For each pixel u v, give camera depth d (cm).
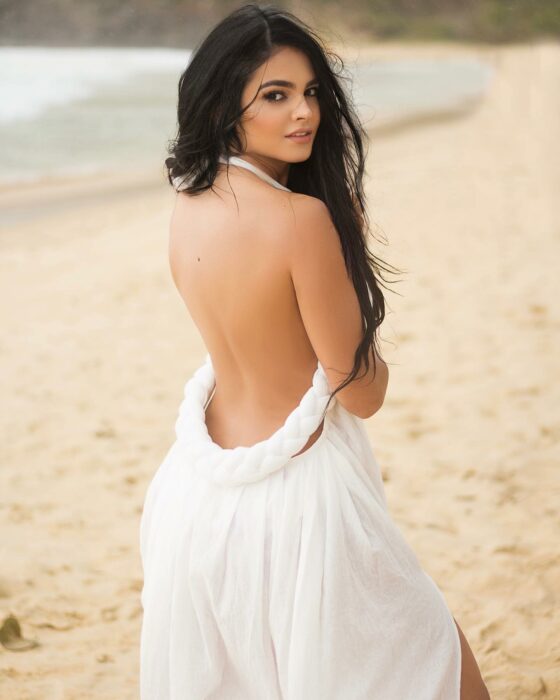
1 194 1465
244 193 170
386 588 178
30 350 654
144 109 2869
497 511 375
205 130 172
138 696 275
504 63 6006
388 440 455
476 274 783
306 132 171
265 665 175
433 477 410
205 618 177
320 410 174
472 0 9912
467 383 527
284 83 168
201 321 181
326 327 169
